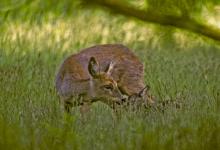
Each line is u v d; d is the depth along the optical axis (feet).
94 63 94.27
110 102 94.22
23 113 92.32
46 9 85.61
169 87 94.84
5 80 95.55
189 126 90.12
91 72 94.32
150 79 95.81
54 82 95.91
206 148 88.89
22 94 94.38
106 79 94.27
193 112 91.40
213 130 89.40
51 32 101.50
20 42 101.30
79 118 91.97
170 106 92.12
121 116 92.07
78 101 94.32
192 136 89.35
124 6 86.02
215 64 98.27
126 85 95.20
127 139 89.45
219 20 87.35
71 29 101.60
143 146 88.94
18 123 90.99
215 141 88.99
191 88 94.84
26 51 100.68
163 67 97.55
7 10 85.56
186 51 99.76
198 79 96.12
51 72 97.76
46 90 95.04
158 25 86.58
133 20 86.58
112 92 94.17
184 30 86.63
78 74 94.53
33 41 101.45
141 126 90.53
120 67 95.09
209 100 92.63
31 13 85.61
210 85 95.50
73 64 94.79
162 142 89.15
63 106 94.17
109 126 90.94
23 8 85.56
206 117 90.94
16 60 98.94
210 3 86.12
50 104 93.30
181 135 89.40
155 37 86.94
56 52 100.73
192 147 88.89
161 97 94.12
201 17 86.58
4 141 89.30
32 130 89.81
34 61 99.25
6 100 93.66
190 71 97.35
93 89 94.32
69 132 90.27
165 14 86.22
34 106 92.94
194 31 86.58
